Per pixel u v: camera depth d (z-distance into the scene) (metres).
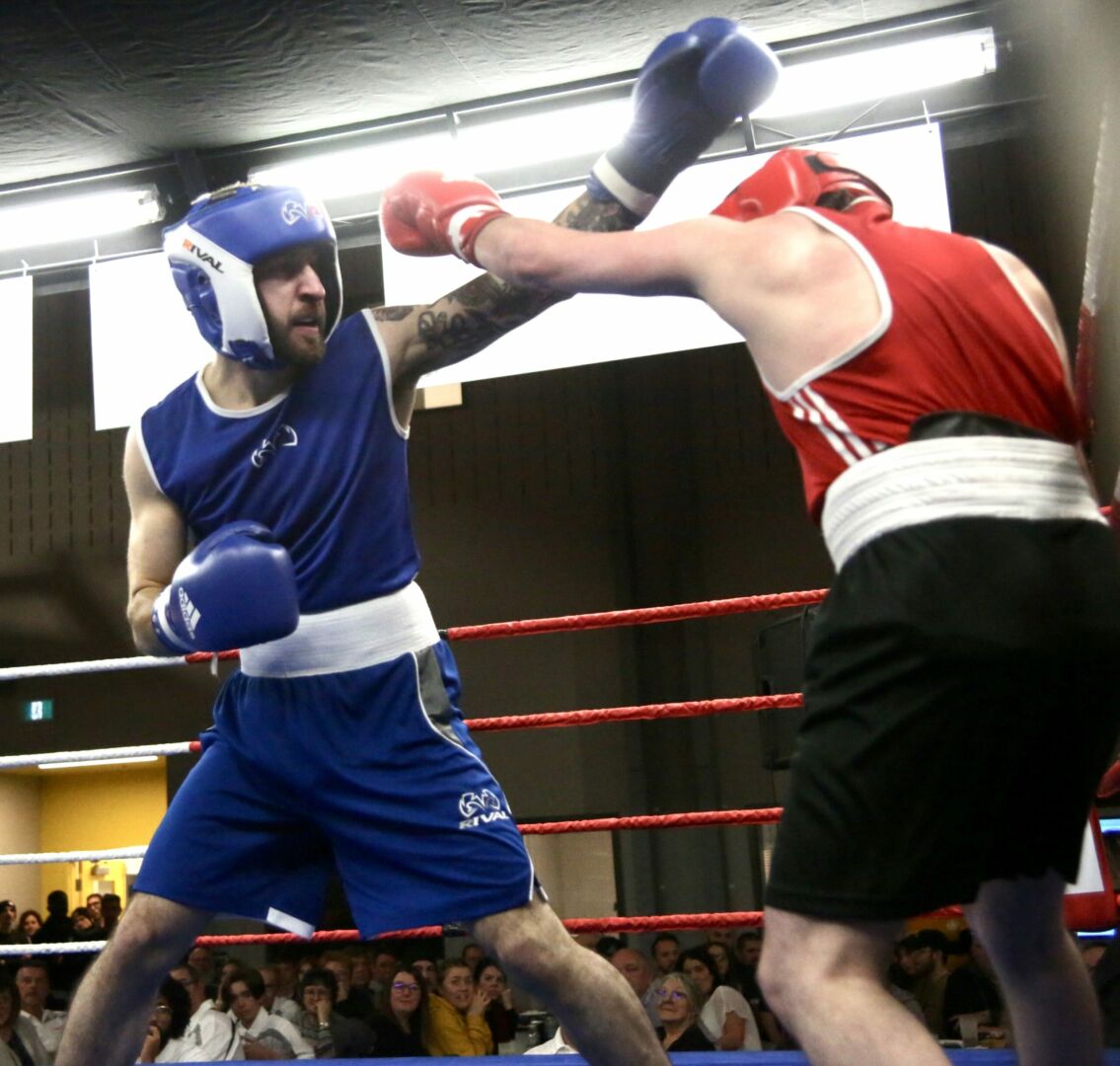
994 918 1.38
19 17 4.39
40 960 7.35
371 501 1.86
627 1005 1.73
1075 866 1.30
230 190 1.84
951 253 1.34
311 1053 4.93
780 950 1.25
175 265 1.84
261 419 1.88
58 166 5.47
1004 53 4.70
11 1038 3.93
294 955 8.35
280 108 5.11
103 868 11.50
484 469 9.27
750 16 4.73
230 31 4.55
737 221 1.42
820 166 1.45
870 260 1.32
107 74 4.78
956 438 1.24
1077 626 1.20
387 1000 5.61
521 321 1.88
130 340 5.36
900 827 1.19
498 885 1.74
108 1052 1.86
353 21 4.54
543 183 5.32
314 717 1.83
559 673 8.95
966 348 1.28
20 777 11.40
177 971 5.83
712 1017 4.87
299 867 1.91
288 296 1.81
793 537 8.71
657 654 8.84
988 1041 4.98
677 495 8.95
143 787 11.48
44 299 10.04
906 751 1.18
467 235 1.58
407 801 1.78
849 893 1.19
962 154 8.06
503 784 8.94
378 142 5.29
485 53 4.82
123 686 9.48
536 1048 4.37
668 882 8.64
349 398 1.87
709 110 1.62
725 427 8.95
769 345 1.33
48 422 9.91
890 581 1.21
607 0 4.51
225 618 1.73
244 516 1.89
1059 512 1.24
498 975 5.61
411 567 1.91
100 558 9.68
